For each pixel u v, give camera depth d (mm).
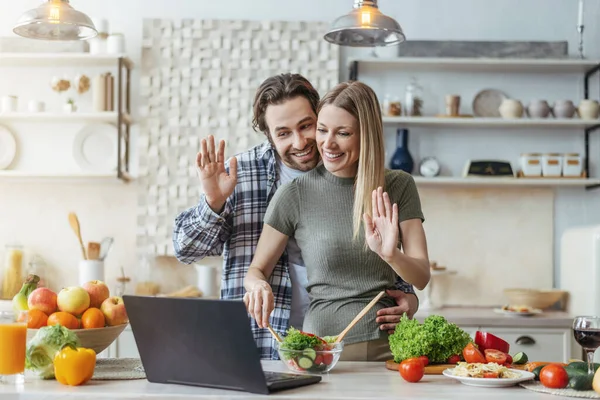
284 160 2547
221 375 1688
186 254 2561
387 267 2225
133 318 1773
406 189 2281
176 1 4871
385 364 2107
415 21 4883
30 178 4680
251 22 4832
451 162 4832
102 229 4797
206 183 2316
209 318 1658
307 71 4816
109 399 1628
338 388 1727
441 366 1949
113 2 4859
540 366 1846
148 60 4812
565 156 4637
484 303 4805
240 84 4824
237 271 2611
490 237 4828
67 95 4820
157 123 4801
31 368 1824
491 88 4852
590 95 4836
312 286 2256
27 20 3285
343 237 2193
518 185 4824
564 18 4887
